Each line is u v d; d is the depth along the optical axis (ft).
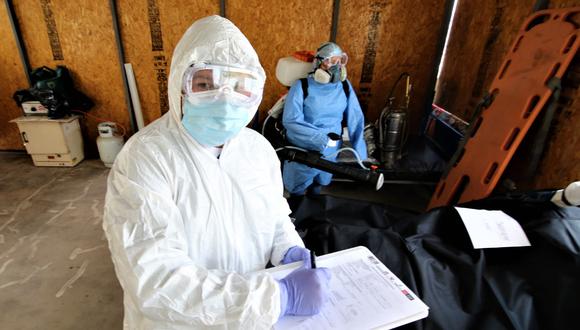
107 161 9.40
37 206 7.35
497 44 7.25
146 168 2.16
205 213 2.39
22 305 4.77
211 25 2.32
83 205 7.45
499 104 5.91
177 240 2.11
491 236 2.93
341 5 8.70
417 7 8.87
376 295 2.28
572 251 2.61
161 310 1.85
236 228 2.59
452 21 9.24
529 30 5.87
